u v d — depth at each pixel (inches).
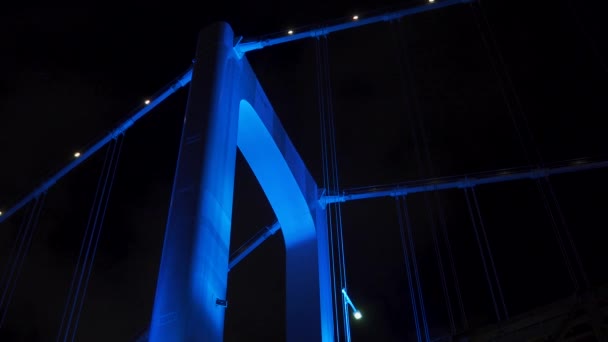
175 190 421.1
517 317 340.5
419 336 634.8
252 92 581.0
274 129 643.5
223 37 529.7
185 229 395.2
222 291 403.2
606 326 315.6
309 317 645.3
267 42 596.4
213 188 424.5
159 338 355.3
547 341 336.2
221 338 390.6
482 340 349.1
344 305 660.1
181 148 446.9
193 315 363.6
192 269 378.0
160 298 370.9
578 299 327.9
